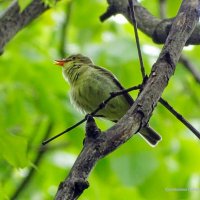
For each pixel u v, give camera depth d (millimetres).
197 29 7793
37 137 12367
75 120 11352
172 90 13984
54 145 12688
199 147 12977
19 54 11766
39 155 12398
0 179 12531
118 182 12094
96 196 12141
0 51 9656
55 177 12727
